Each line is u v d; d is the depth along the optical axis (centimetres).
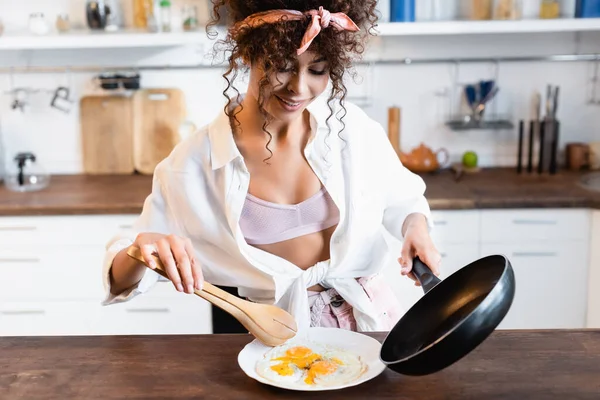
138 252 117
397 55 313
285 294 153
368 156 159
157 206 156
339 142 152
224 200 149
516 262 275
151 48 311
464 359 118
